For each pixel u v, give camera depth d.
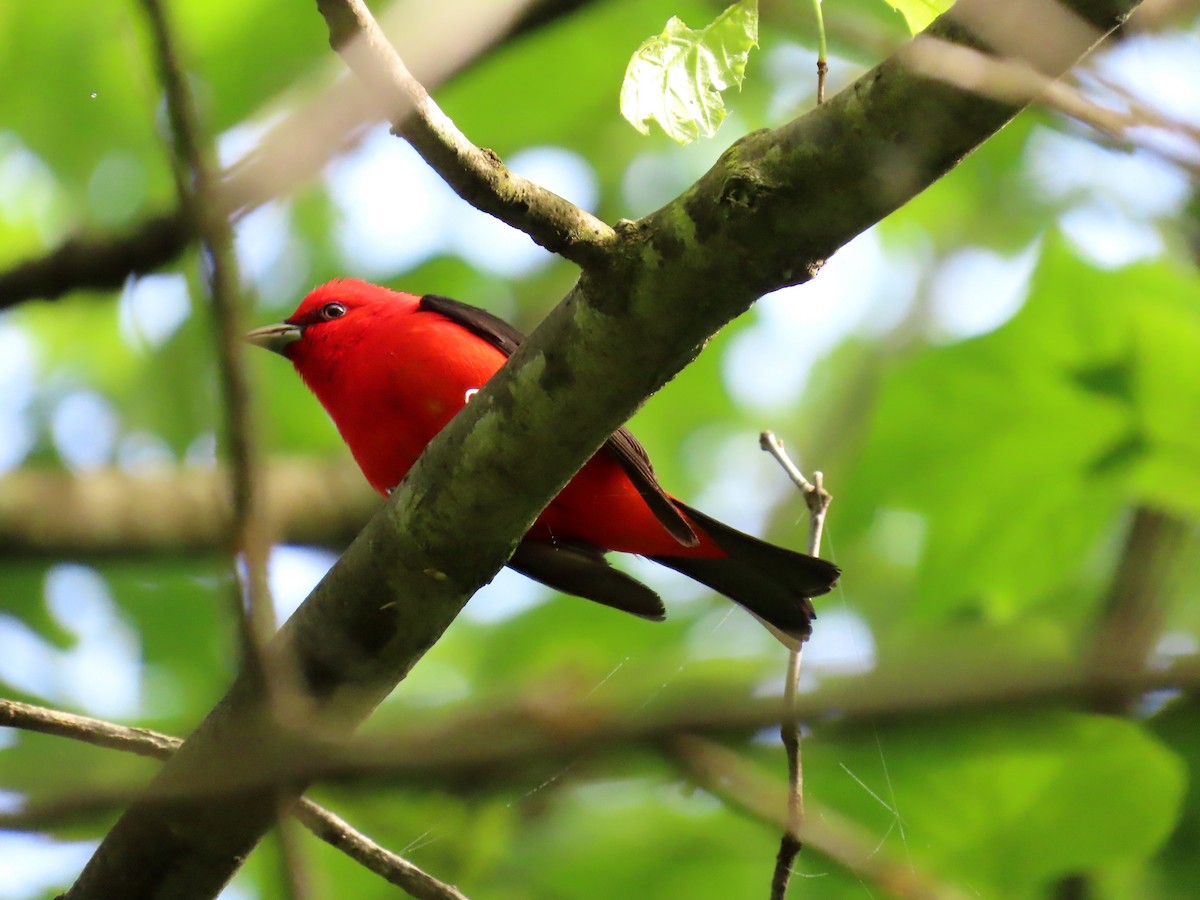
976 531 11.76
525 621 14.16
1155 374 10.89
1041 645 10.68
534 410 6.46
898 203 5.87
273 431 14.79
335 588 6.98
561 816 10.77
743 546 9.97
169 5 5.11
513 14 10.48
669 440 16.56
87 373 15.03
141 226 8.58
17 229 14.35
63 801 4.44
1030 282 10.99
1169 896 9.88
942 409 11.48
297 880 5.52
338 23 5.28
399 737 4.71
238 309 5.06
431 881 7.45
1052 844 9.38
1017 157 15.97
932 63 5.48
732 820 10.70
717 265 6.03
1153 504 11.26
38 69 13.16
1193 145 6.08
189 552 13.27
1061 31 5.35
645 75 6.36
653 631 14.16
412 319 10.17
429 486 6.74
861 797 9.59
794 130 5.87
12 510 12.70
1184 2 7.72
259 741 5.29
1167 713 9.21
